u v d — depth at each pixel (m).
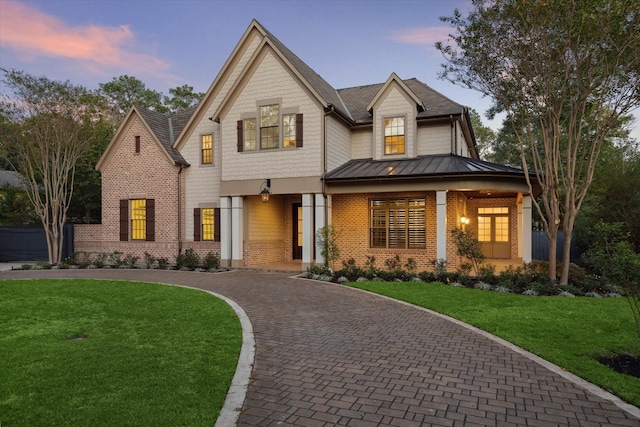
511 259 18.59
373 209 16.19
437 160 15.31
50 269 17.64
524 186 13.95
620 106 11.03
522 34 10.92
